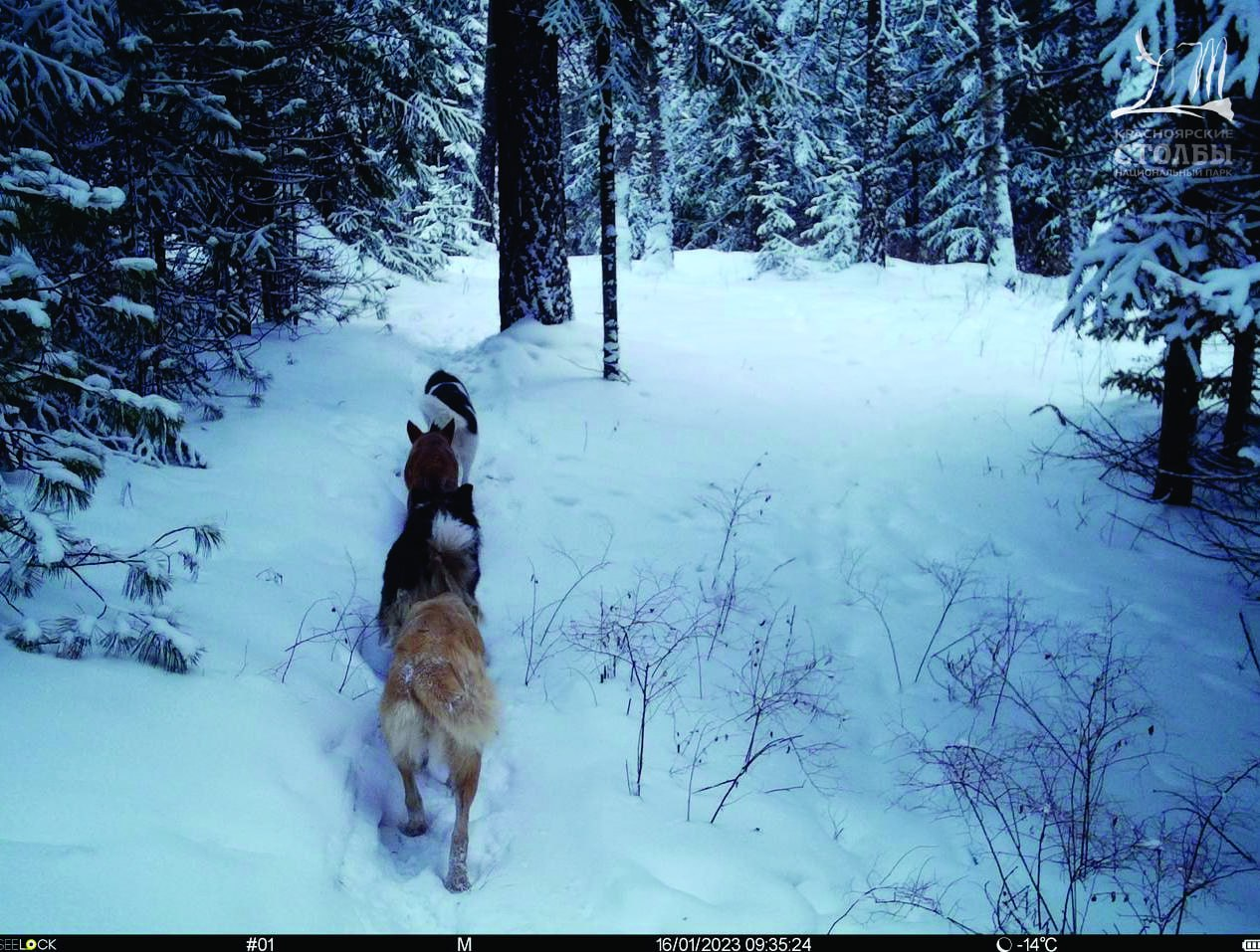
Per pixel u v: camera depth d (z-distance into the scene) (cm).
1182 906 379
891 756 529
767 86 1241
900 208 3181
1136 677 592
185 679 422
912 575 757
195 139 843
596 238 3409
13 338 423
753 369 1259
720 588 714
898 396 1163
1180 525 788
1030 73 835
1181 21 607
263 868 325
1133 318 777
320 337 1323
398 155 1475
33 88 634
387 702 419
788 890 392
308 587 607
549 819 432
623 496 868
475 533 651
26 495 459
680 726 530
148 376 808
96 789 328
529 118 1265
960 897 407
